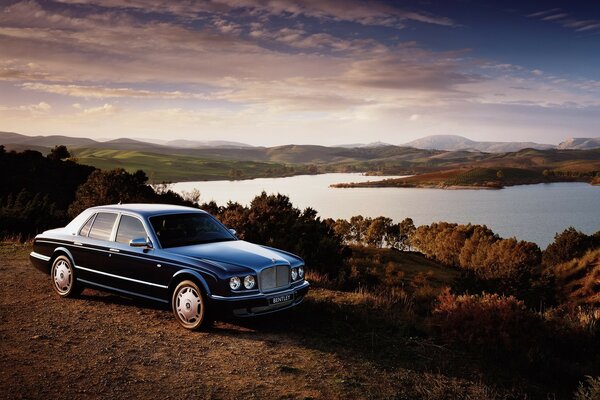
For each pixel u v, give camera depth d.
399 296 10.19
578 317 8.58
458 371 5.81
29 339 6.13
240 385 4.93
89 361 5.45
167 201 25.31
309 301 8.16
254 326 6.93
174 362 5.49
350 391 4.93
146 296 7.06
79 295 8.27
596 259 16.83
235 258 6.62
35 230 17.77
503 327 6.68
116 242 7.35
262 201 16.56
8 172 59.19
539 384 5.80
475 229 81.56
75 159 82.56
